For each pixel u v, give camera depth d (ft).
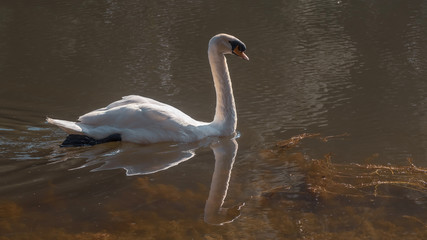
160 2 85.51
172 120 32.40
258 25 68.33
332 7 79.66
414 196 25.57
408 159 29.12
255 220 23.41
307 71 47.96
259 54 54.75
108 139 31.96
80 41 61.11
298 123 35.19
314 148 31.09
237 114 37.55
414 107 37.40
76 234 22.06
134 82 45.57
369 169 28.19
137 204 24.63
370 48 55.42
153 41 60.90
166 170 28.45
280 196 25.57
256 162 29.53
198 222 23.17
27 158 29.60
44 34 64.54
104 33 64.95
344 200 25.26
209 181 27.12
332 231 22.48
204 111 38.52
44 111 38.04
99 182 26.73
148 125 32.27
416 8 76.59
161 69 49.88
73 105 39.52
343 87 42.83
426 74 45.34
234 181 27.12
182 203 24.86
